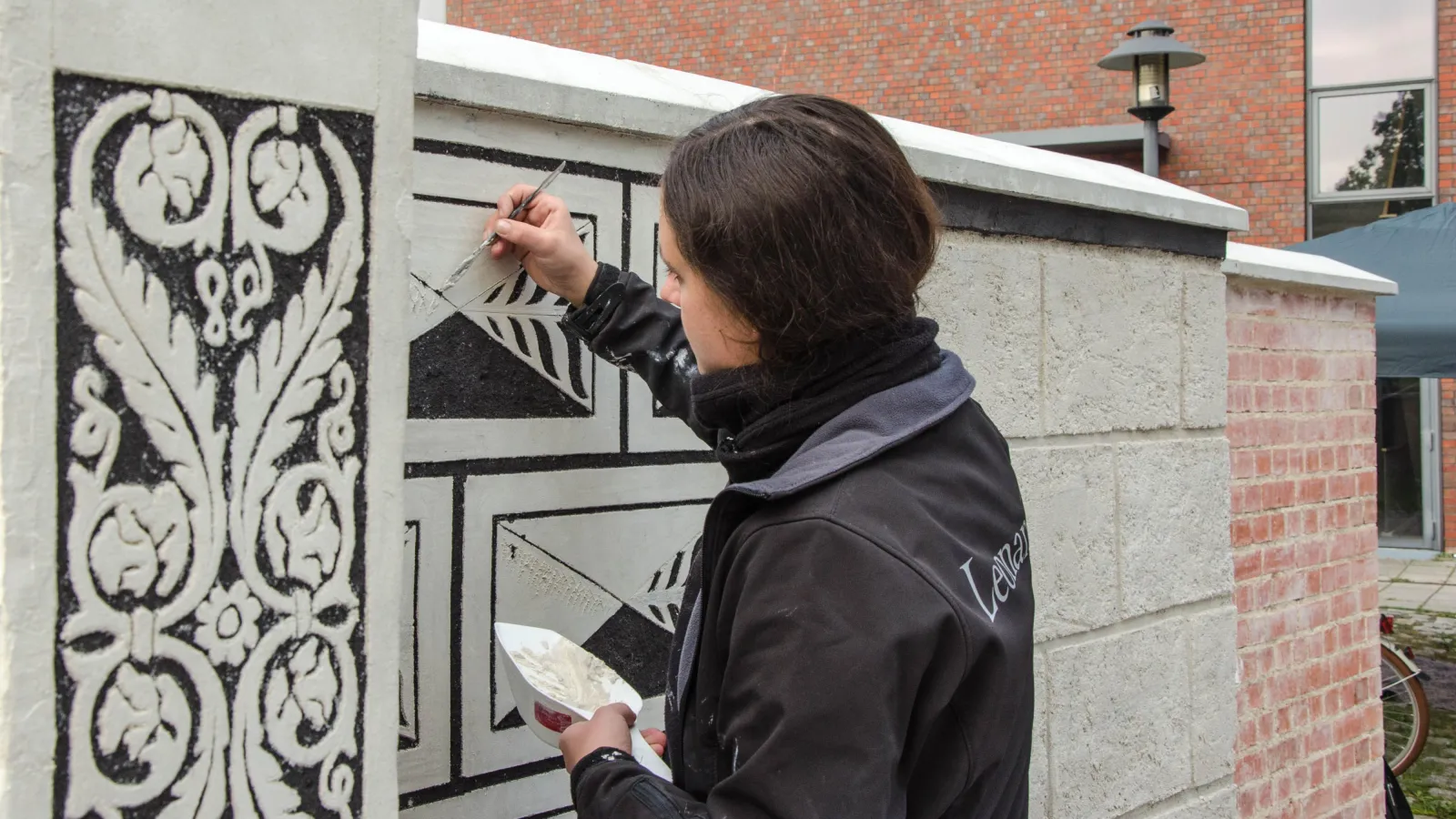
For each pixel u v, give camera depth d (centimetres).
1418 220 620
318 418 98
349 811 101
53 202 82
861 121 106
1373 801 369
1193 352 280
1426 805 508
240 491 93
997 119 1066
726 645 105
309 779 99
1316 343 351
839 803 92
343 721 101
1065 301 245
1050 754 242
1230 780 292
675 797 104
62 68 82
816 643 95
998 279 230
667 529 179
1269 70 1009
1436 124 986
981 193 222
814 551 98
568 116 160
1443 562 975
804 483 102
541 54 171
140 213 86
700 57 1136
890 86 1091
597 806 108
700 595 113
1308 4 1007
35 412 81
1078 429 250
